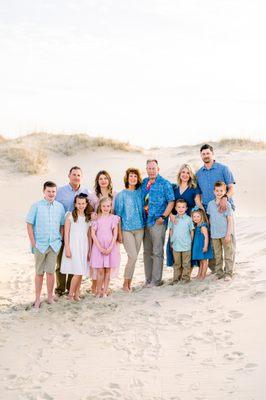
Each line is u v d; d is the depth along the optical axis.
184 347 5.79
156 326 6.53
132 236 8.49
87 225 8.09
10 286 9.20
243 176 21.14
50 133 32.09
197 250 8.27
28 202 20.12
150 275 8.86
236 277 8.04
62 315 7.27
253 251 9.78
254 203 18.23
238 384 4.84
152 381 5.07
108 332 6.50
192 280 8.45
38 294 7.75
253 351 5.45
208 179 8.43
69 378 5.25
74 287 8.04
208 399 4.66
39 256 7.71
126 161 27.50
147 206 8.57
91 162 27.66
